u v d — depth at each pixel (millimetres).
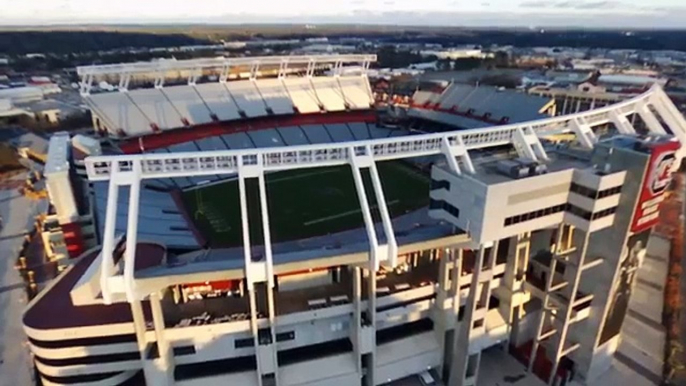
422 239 43000
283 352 46594
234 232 74312
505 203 41781
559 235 46969
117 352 42281
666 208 92750
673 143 44188
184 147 103250
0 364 53531
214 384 43312
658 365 52938
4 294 67125
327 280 48594
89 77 99062
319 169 103938
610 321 49500
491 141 49844
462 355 48031
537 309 52312
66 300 45000
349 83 134875
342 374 45469
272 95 121938
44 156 118938
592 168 44625
